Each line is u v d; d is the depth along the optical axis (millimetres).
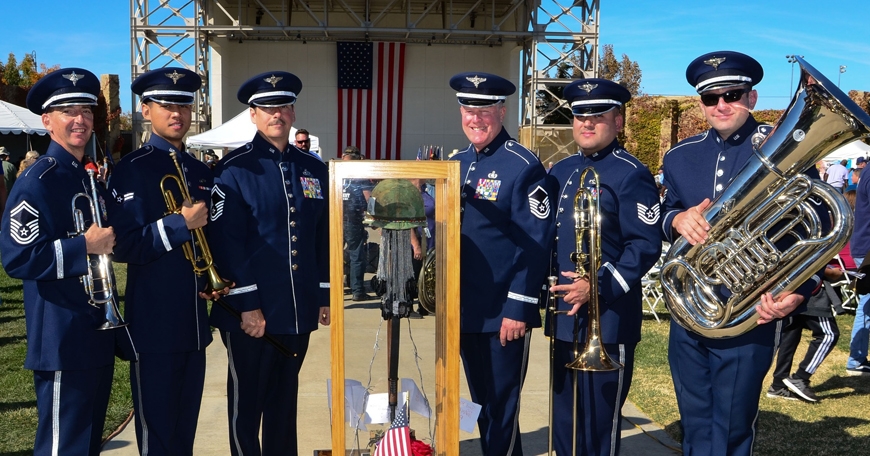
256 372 3607
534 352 6434
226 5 21266
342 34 21547
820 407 5098
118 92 26203
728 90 3320
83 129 3145
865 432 4574
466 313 3500
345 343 2943
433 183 2990
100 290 3131
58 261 2945
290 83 3576
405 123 21906
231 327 3543
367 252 2945
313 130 21781
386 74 21422
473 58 22078
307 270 3621
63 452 3092
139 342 3324
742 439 3395
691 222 3225
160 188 3354
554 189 3631
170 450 3391
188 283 3416
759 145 3088
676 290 3381
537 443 4410
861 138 2896
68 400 3100
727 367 3332
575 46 19562
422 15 18828
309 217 3645
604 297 3348
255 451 3656
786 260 3055
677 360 3553
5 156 13305
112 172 3387
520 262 3389
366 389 2996
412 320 3023
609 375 3480
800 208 3027
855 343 5906
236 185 3480
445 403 2943
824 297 5148
